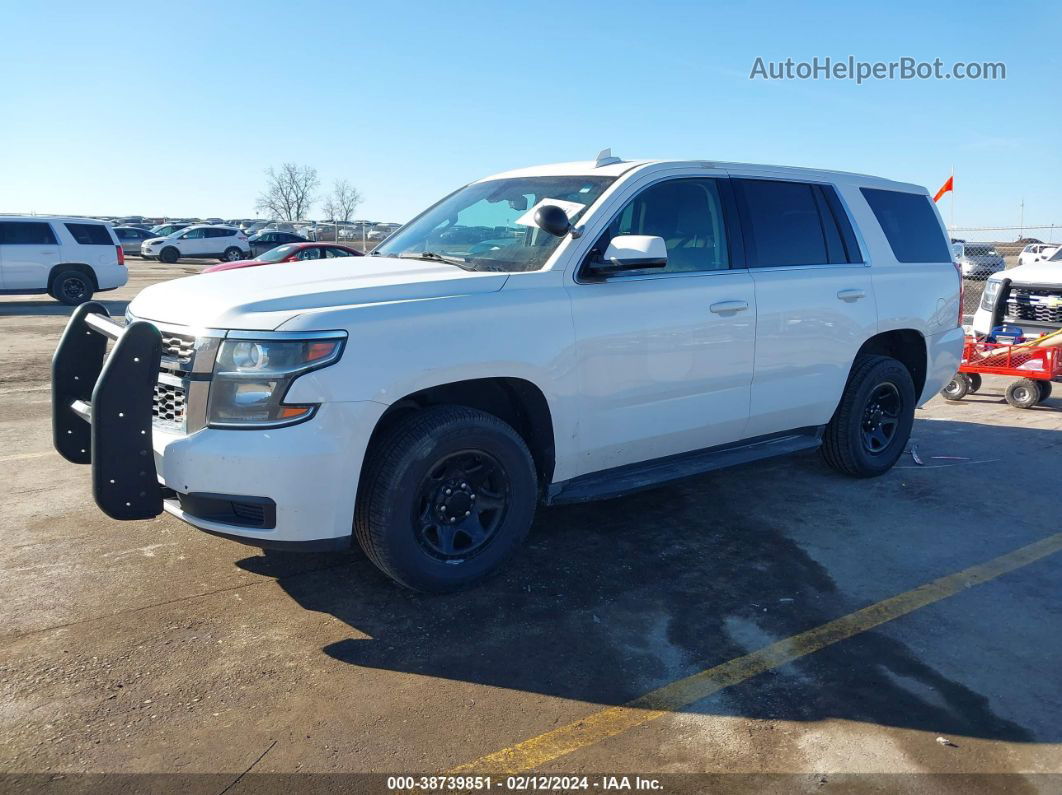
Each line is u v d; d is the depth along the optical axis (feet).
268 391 10.50
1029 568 13.99
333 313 10.80
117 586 12.69
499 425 12.28
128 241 135.64
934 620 12.09
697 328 14.26
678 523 15.85
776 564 14.03
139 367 10.63
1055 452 21.43
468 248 14.29
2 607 11.93
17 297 68.13
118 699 9.74
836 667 10.74
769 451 16.28
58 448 12.85
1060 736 9.32
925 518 16.34
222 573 13.23
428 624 11.69
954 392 28.96
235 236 123.54
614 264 12.85
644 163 14.42
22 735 9.02
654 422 14.14
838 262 17.10
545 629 11.62
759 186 16.03
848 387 17.67
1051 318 27.91
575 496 13.43
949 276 19.34
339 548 11.18
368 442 11.23
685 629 11.71
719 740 9.17
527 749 8.97
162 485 11.15
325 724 9.34
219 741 9.00
